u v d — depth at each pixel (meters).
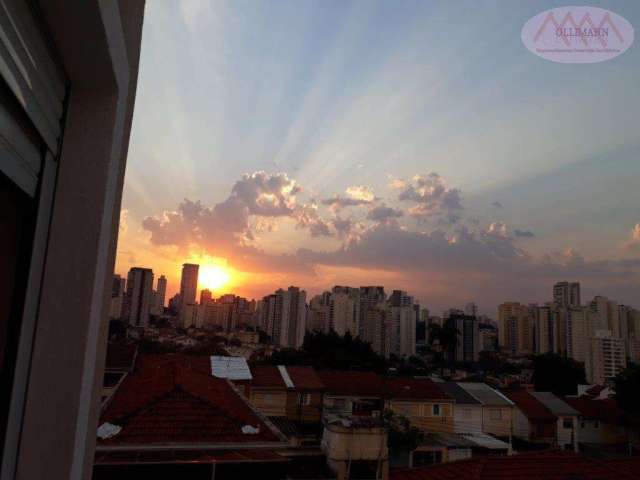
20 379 1.09
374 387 30.08
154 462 7.78
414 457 23.95
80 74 1.22
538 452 11.25
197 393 10.25
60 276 1.18
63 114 1.24
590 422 36.06
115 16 1.18
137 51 1.79
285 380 27.67
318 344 50.72
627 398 35.38
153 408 9.09
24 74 0.97
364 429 12.62
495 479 9.98
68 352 1.16
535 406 33.44
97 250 1.23
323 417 25.22
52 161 1.21
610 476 10.25
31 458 1.10
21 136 1.00
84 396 1.21
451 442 25.48
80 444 1.21
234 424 9.12
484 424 31.16
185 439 8.34
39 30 1.02
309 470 12.61
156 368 14.99
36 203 1.13
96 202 1.24
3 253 1.10
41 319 1.15
